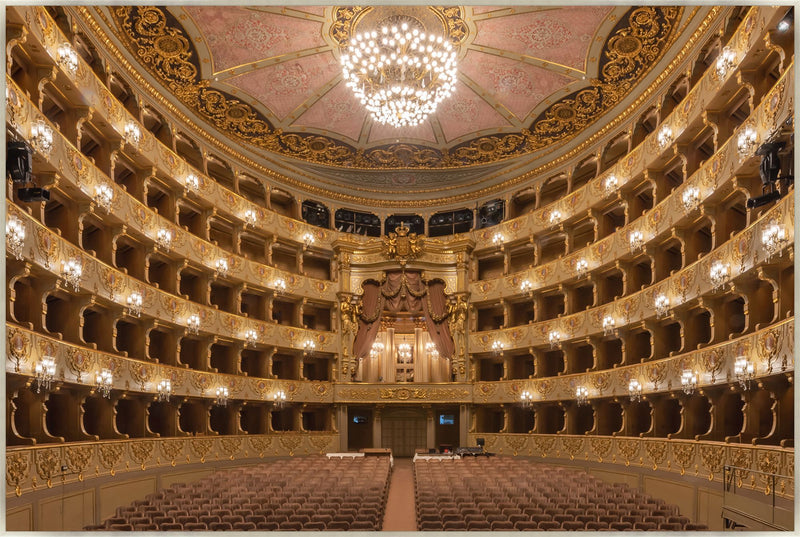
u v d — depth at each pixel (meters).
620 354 29.58
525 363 34.84
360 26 22.80
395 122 22.25
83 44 21.84
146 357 24.69
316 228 35.88
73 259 18.73
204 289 29.55
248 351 33.28
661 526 13.20
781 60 16.55
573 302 31.22
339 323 35.88
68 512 17.50
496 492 17.53
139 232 24.30
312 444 33.78
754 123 17.31
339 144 32.88
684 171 23.05
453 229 37.47
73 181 19.50
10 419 16.02
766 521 14.26
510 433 32.88
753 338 17.12
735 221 21.03
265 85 26.77
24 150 13.16
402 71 21.34
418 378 39.03
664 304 23.06
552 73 25.64
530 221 33.28
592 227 31.47
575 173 31.86
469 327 35.47
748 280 18.48
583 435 28.59
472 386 34.56
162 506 15.16
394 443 38.03
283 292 33.44
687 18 21.34
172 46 23.73
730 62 18.70
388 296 35.91
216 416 31.11
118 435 21.98
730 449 17.69
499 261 36.56
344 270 36.16
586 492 18.38
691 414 22.19
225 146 31.73
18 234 14.95
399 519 18.42
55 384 18.02
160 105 27.22
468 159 34.62
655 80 24.80
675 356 22.33
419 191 37.50
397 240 35.78
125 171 25.84
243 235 33.25
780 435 16.73
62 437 18.44
